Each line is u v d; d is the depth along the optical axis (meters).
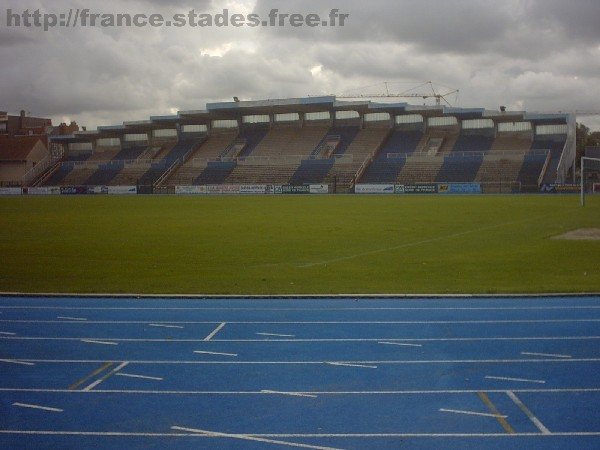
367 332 15.47
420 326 15.98
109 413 10.55
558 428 9.86
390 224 40.31
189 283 21.69
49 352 13.95
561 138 83.06
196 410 10.66
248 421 10.21
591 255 27.14
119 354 13.80
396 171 82.19
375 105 84.31
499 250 29.00
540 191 72.62
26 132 122.62
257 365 13.01
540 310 17.52
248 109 91.06
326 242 32.34
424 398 11.12
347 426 9.99
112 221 44.78
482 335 15.09
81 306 18.41
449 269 24.22
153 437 9.64
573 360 13.15
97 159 104.25
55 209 57.25
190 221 44.00
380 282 21.69
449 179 78.75
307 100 84.94
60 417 10.40
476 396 11.20
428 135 89.81
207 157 95.19
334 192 78.88
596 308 17.66
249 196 75.06
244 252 29.11
